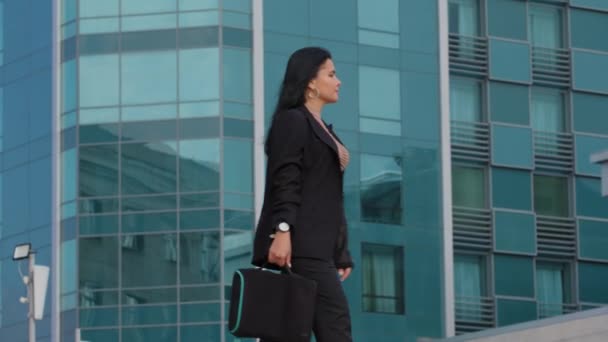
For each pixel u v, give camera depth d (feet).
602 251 172.96
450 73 167.94
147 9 160.97
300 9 161.38
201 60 158.81
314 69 27.30
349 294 159.02
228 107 157.89
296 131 26.71
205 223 156.25
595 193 173.78
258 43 159.43
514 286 167.94
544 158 171.83
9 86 170.09
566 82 174.60
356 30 163.73
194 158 157.69
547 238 170.71
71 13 164.14
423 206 163.94
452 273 163.63
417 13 167.12
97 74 161.79
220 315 154.61
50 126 164.96
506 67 171.12
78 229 160.35
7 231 168.35
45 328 161.89
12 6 171.32
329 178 27.02
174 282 156.35
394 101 164.35
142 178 158.81
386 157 163.22
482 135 168.76
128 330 156.87
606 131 175.63
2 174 169.27
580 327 116.47
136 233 158.20
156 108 159.43
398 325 160.97
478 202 167.94
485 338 126.82
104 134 160.66
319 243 26.71
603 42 177.37
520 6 173.27
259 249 26.91
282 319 26.25
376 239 161.17
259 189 157.17
